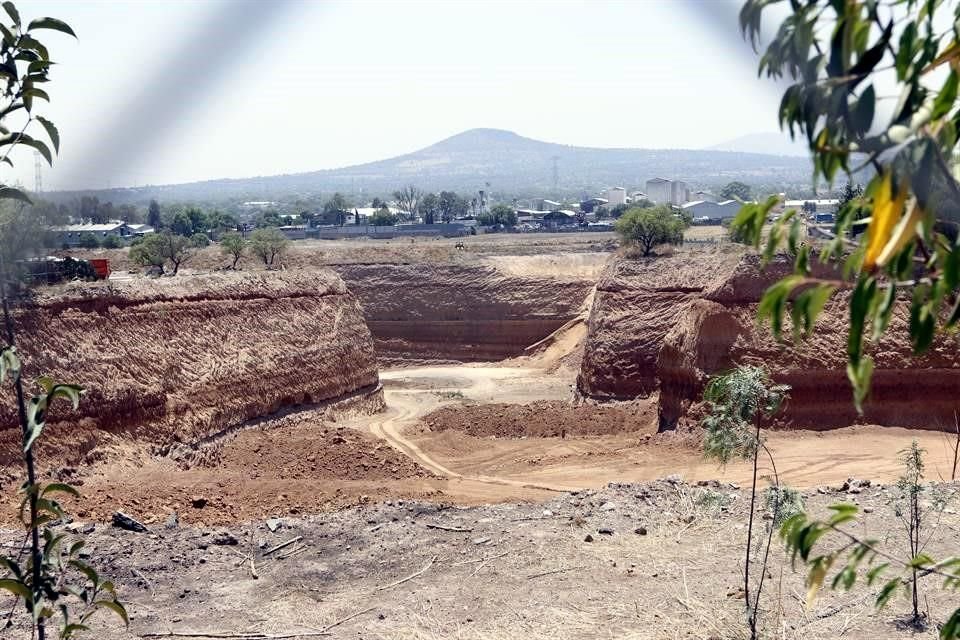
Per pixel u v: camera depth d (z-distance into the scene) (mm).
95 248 66750
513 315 67375
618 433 35750
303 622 13102
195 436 30484
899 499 15875
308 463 30375
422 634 12508
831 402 29391
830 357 29500
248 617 13320
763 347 30266
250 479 26328
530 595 13828
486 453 33500
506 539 16453
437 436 36406
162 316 32719
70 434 25438
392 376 61500
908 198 4016
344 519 17734
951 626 5039
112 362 28422
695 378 31609
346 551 16125
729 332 31031
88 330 28484
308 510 22734
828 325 30156
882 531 15695
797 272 4859
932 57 4301
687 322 33031
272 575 15055
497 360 66688
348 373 43625
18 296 26391
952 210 4492
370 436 35938
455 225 162375
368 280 71250
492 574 14797
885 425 28984
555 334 65688
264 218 161250
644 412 36969
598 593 13758
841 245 4641
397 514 17969
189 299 35062
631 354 42469
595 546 15867
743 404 12352
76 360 27031
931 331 4148
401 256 74625
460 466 31703
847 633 11906
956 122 4500
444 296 69250
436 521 17688
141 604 13797
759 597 13203
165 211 126562
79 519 20234
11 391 24188
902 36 4242
